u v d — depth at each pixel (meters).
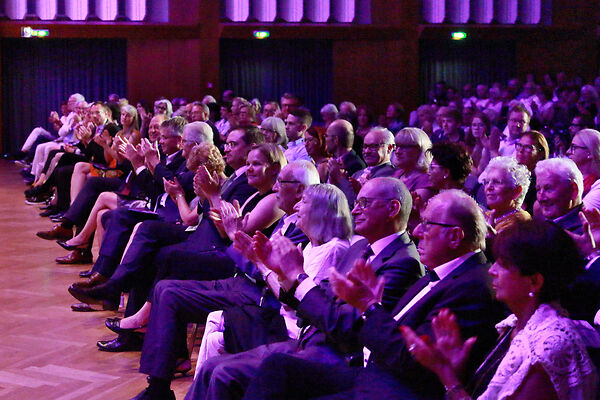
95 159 8.98
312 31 16.81
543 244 2.24
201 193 5.00
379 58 17.27
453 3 17.25
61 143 11.98
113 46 16.84
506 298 2.31
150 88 16.70
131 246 5.21
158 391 4.07
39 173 11.79
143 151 6.16
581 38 17.55
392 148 6.09
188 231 5.28
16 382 4.41
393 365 2.70
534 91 14.18
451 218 2.88
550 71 17.64
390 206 3.36
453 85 17.72
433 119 9.98
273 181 4.77
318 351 3.20
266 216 4.50
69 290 5.60
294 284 3.08
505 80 17.84
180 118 6.88
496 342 2.71
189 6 16.45
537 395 2.16
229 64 17.16
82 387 4.35
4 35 15.99
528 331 2.21
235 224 4.26
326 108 10.34
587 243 3.20
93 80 16.91
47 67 16.77
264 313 3.80
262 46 17.22
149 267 5.20
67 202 9.47
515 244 2.27
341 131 6.75
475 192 5.43
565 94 12.89
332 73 17.44
